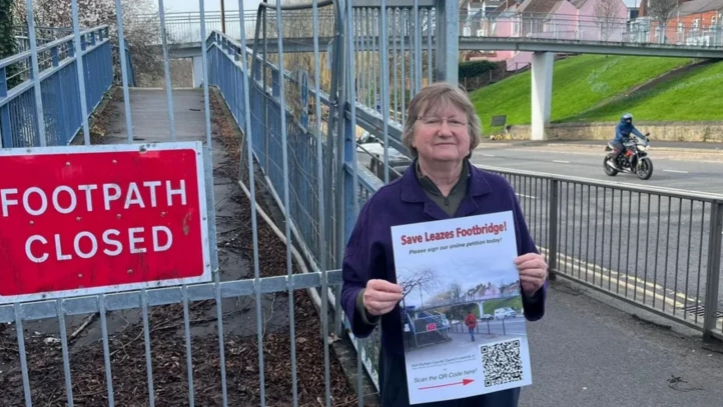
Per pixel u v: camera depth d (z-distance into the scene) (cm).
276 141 648
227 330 415
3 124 545
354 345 382
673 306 475
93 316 430
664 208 867
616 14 6262
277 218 637
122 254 229
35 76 216
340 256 365
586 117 3722
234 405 323
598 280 589
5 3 941
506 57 6862
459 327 208
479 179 212
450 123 204
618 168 1545
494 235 208
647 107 3453
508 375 212
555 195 604
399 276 204
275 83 647
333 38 369
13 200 215
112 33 2275
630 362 410
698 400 358
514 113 4622
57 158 217
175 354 379
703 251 683
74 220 222
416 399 208
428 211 206
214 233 240
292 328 269
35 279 221
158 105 1438
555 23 4328
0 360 369
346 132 366
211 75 1950
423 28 319
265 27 638
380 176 376
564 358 418
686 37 4169
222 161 884
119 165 223
